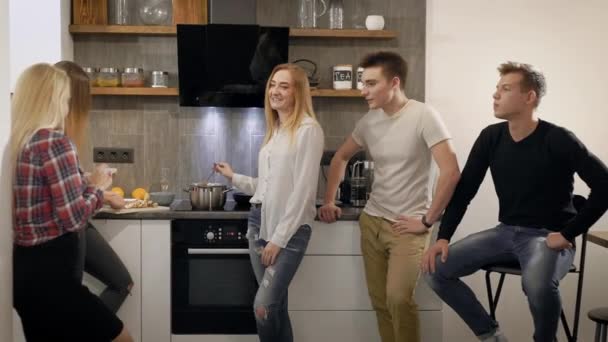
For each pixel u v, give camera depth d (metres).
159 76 4.67
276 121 3.80
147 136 4.84
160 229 4.18
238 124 4.86
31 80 3.05
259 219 3.82
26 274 2.99
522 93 3.54
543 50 4.65
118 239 4.17
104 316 3.13
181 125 4.84
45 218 3.01
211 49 4.42
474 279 4.70
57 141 2.99
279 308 3.83
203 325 4.26
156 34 4.75
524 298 4.69
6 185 2.94
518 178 3.61
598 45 4.66
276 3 4.80
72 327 3.06
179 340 4.26
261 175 3.79
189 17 4.66
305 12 4.69
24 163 2.98
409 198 3.79
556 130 3.55
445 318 4.68
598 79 4.67
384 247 3.89
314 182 3.65
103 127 4.83
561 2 4.64
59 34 4.44
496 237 3.68
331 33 4.66
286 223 3.62
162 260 4.19
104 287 4.20
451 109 4.66
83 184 3.14
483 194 4.67
